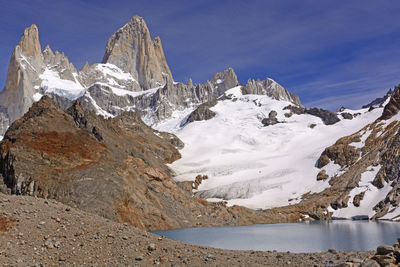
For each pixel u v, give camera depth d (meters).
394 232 81.00
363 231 85.38
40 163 83.31
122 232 32.84
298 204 152.38
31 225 29.77
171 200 110.56
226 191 186.12
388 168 150.12
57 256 26.97
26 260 25.66
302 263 31.36
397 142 157.75
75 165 87.12
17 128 93.19
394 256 28.33
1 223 28.81
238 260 31.30
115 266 26.84
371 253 34.62
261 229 97.50
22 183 78.94
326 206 146.50
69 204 76.69
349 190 151.88
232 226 109.88
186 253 31.28
